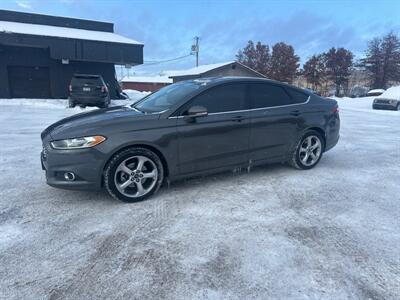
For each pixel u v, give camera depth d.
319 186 4.49
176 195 4.05
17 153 6.09
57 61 19.67
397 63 49.44
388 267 2.60
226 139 4.30
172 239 3.00
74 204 3.77
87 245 2.89
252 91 4.59
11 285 2.34
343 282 2.41
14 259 2.66
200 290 2.31
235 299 2.22
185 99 4.04
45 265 2.59
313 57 54.69
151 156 3.82
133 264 2.62
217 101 4.26
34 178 4.65
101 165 3.58
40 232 3.10
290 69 53.50
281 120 4.77
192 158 4.09
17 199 3.88
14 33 16.72
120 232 3.12
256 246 2.88
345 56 53.31
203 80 4.57
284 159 5.00
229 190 4.25
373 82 51.72
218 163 4.32
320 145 5.31
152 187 3.90
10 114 12.52
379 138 8.82
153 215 3.49
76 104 15.12
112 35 22.30
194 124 4.03
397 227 3.29
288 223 3.34
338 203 3.90
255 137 4.56
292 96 5.02
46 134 3.87
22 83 19.19
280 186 4.45
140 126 3.72
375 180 4.84
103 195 4.04
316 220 3.42
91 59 18.75
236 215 3.51
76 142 3.51
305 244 2.93
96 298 2.23
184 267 2.58
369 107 24.05
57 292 2.29
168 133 3.85
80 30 22.50
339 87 55.12
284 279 2.43
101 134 3.55
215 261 2.65
